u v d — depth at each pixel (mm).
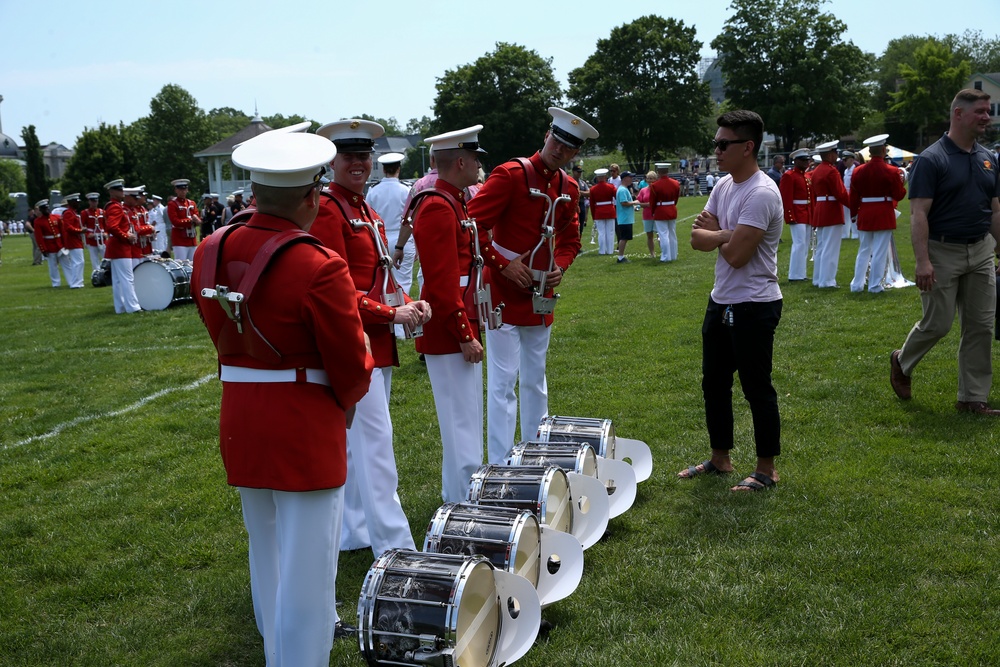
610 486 4773
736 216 4941
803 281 13695
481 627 3254
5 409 8172
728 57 73438
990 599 3729
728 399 5340
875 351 8258
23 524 5176
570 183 5285
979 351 6262
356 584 4246
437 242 4383
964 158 6082
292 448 2857
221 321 2887
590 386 7660
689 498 5031
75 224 19672
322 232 3916
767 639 3527
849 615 3652
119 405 8141
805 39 71500
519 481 4055
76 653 3744
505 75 73000
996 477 5074
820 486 5062
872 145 11352
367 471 4184
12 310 16078
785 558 4191
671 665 3359
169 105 80188
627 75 76188
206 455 6422
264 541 3127
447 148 4461
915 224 6145
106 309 15438
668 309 11414
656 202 17531
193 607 4066
